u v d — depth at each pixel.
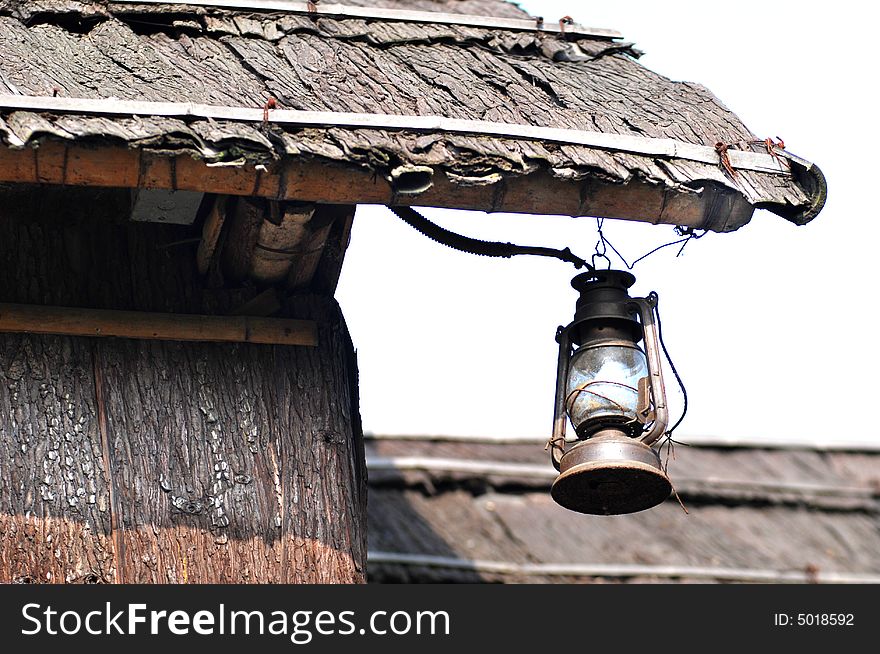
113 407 8.38
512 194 7.97
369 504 14.09
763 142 8.67
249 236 8.45
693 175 8.14
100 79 7.85
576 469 7.78
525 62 9.27
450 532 14.00
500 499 14.80
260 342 8.78
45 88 7.59
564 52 9.57
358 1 10.09
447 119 7.91
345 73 8.51
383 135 7.76
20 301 8.48
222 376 8.66
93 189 8.60
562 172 7.86
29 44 8.12
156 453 8.34
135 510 8.17
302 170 7.63
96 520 8.08
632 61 9.79
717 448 17.14
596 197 8.08
